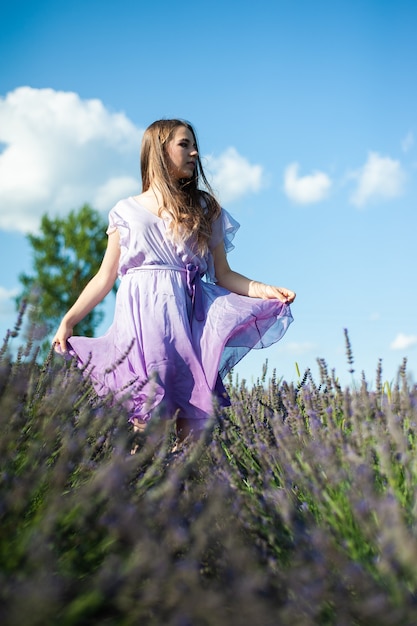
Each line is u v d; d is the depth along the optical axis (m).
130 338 3.13
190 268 3.25
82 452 2.04
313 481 1.93
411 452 1.92
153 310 3.14
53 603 1.20
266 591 1.44
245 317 3.21
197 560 1.58
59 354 3.14
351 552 1.65
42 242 14.07
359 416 2.08
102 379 3.14
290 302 3.33
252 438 2.54
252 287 3.46
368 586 1.42
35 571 1.37
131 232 3.27
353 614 1.44
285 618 1.34
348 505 1.73
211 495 1.87
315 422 2.29
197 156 3.53
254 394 3.33
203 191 3.52
